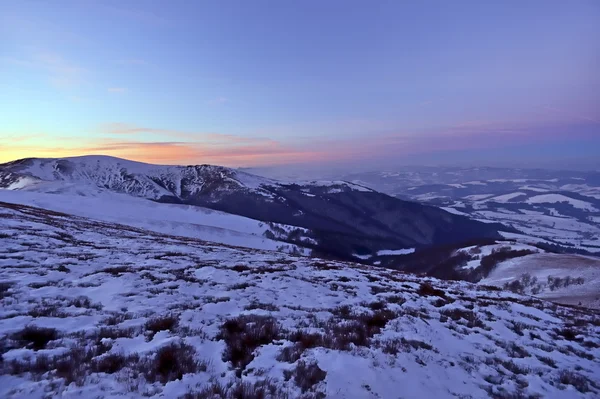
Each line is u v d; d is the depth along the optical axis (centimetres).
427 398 802
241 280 1875
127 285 1512
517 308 2064
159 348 881
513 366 1089
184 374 759
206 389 699
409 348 1101
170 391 680
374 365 923
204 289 1603
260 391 708
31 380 663
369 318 1376
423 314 1577
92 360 769
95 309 1173
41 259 1847
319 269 2625
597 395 954
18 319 977
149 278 1694
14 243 2194
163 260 2266
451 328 1452
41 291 1310
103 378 702
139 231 5306
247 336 1032
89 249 2416
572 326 1822
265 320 1209
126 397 639
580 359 1277
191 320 1135
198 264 2228
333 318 1342
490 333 1444
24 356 761
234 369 828
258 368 841
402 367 941
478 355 1161
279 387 746
